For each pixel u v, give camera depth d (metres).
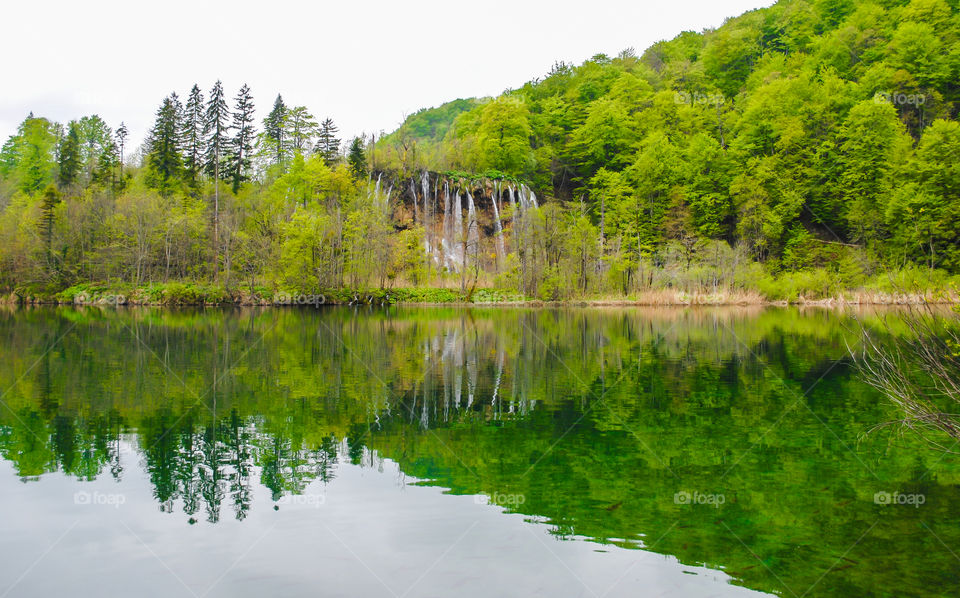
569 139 91.88
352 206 55.62
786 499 7.10
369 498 7.11
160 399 12.67
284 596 4.82
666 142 74.56
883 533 6.09
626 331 28.33
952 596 4.85
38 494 7.23
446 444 9.41
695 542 5.91
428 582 5.07
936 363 8.30
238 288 51.34
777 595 4.87
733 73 95.25
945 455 8.80
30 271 56.06
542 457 8.77
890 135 60.78
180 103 76.62
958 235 47.75
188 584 5.02
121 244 54.78
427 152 84.50
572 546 5.82
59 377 15.16
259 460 8.59
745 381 14.94
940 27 71.75
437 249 67.81
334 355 19.58
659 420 10.98
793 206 60.81
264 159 86.12
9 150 89.00
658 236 68.75
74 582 5.09
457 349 21.39
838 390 13.71
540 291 53.03
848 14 87.69
